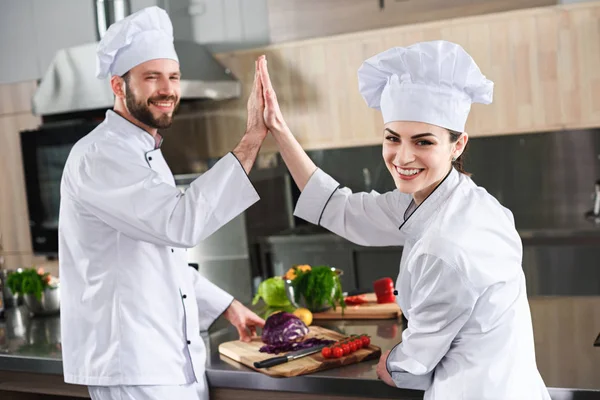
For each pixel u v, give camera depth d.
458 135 1.50
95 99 4.09
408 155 1.47
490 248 1.44
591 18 3.87
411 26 4.20
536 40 3.98
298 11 4.62
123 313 1.73
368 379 1.62
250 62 4.62
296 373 1.68
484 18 4.05
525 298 1.53
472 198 1.51
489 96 1.53
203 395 1.80
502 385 1.42
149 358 1.73
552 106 4.00
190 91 4.32
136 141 1.82
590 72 3.91
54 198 4.46
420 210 1.53
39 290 2.41
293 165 1.89
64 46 4.90
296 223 4.75
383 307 2.16
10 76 5.07
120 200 1.67
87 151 1.73
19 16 4.98
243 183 1.74
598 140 4.16
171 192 1.68
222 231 4.26
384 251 4.16
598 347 1.74
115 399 1.75
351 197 1.88
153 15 1.80
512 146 4.33
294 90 4.53
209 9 4.81
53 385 2.02
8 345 2.11
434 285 1.41
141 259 1.75
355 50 4.35
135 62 1.78
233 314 2.06
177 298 1.80
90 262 1.76
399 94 1.47
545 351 1.74
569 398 1.49
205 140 4.88
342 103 4.43
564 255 3.93
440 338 1.45
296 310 2.09
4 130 4.77
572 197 4.25
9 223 4.81
